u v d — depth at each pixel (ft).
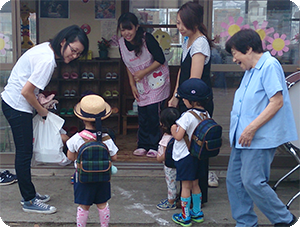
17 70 9.43
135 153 14.51
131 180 12.19
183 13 9.23
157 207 10.14
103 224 8.50
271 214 7.88
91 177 7.89
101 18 18.51
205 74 9.67
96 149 7.91
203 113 9.00
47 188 11.43
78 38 8.88
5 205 10.23
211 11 11.63
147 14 17.84
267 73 7.50
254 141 7.70
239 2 11.64
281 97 7.46
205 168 9.87
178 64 17.89
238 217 8.42
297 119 10.20
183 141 9.09
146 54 13.25
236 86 12.01
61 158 10.07
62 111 18.24
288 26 11.80
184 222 9.21
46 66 8.97
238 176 8.32
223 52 11.86
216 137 8.76
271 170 12.27
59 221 9.36
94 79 18.26
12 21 12.06
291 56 11.95
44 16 18.19
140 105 14.25
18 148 9.52
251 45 7.64
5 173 11.94
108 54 18.76
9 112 9.41
